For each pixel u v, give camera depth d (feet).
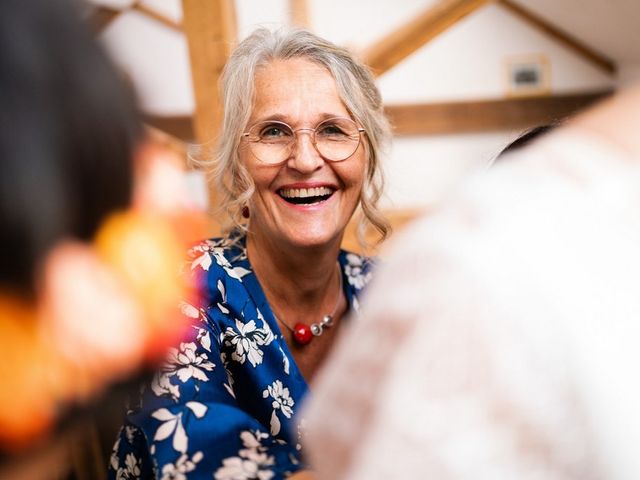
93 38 1.22
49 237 1.15
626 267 1.53
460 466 1.47
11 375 1.23
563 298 1.49
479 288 1.50
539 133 3.46
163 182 1.32
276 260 4.32
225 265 4.10
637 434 1.44
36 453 1.32
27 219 1.12
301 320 4.48
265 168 4.23
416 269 1.62
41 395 1.26
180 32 18.40
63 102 1.15
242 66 4.23
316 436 1.75
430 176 21.12
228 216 4.46
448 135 21.07
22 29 1.13
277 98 4.16
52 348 1.24
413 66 20.92
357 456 1.60
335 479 1.69
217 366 3.50
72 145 1.16
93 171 1.19
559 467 1.48
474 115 20.89
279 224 4.24
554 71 21.12
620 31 18.70
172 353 3.15
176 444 2.53
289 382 4.07
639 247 1.56
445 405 1.49
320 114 4.17
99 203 1.21
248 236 4.42
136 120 1.26
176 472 2.43
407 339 1.56
